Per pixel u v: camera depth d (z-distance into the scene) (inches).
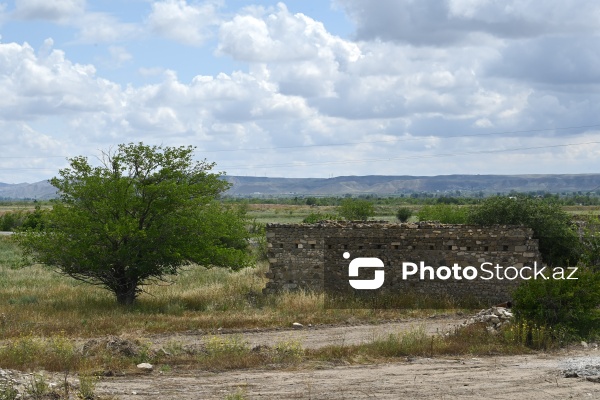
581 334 941.2
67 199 1264.8
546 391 636.1
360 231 1288.1
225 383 662.5
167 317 1097.4
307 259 1301.7
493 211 1477.6
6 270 1780.3
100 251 1201.4
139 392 620.4
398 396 617.6
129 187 1242.0
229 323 1055.6
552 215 1456.7
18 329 965.2
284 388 643.5
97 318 1070.4
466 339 906.7
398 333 943.7
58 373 697.6
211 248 1257.4
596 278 977.5
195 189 1288.1
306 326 1055.6
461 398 613.0
